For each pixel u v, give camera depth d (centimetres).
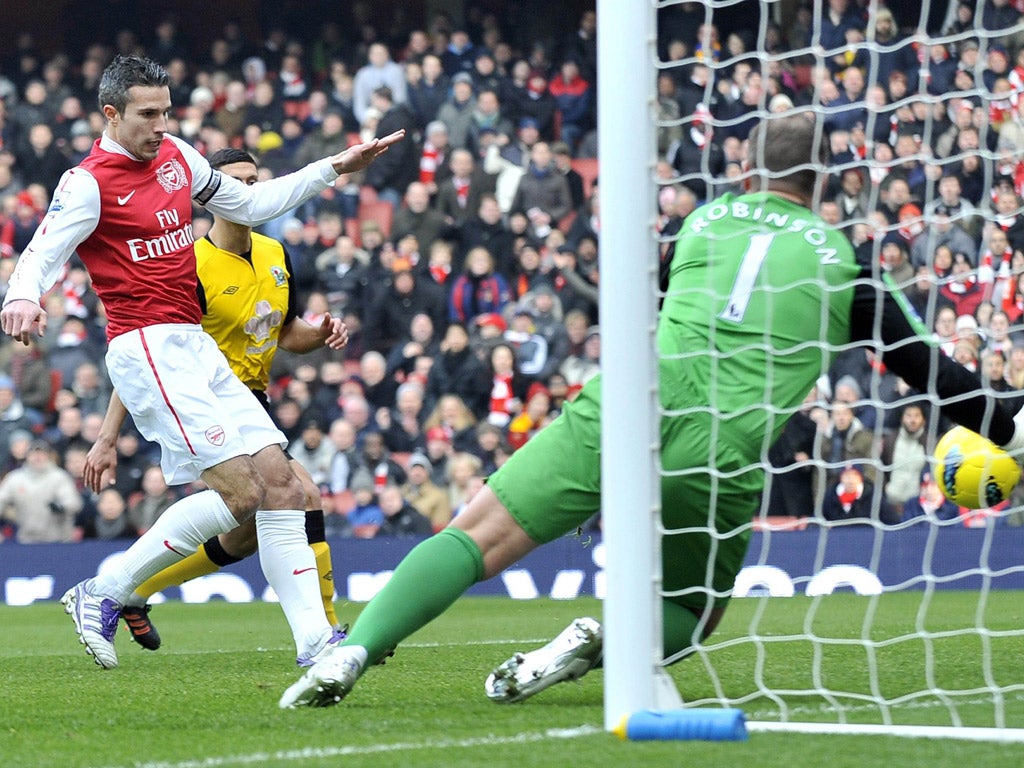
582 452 1063
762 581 3005
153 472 3456
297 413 3494
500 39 4500
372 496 3372
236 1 4947
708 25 1091
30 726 1035
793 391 1047
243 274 1612
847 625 2041
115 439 1585
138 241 1361
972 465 1126
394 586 1090
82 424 3578
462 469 3353
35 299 1271
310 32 4688
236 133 4347
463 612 2622
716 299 1053
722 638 1809
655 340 944
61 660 1684
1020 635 1712
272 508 1437
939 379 1044
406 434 3472
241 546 1616
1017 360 2855
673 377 1032
